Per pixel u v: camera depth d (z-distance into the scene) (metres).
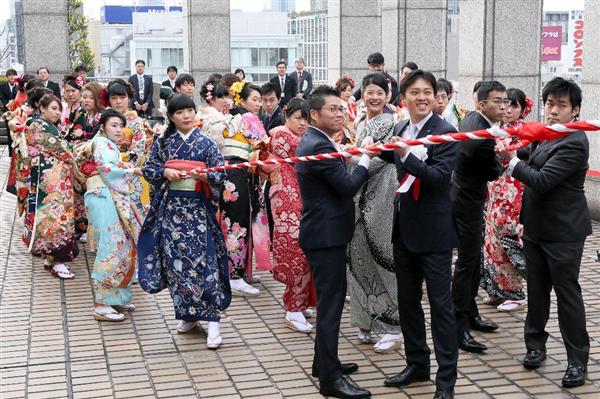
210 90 7.29
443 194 4.84
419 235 4.82
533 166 5.18
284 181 6.24
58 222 7.79
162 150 5.96
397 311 5.70
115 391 5.16
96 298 6.64
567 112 4.97
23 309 6.90
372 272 5.75
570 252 5.06
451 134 4.34
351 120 7.30
